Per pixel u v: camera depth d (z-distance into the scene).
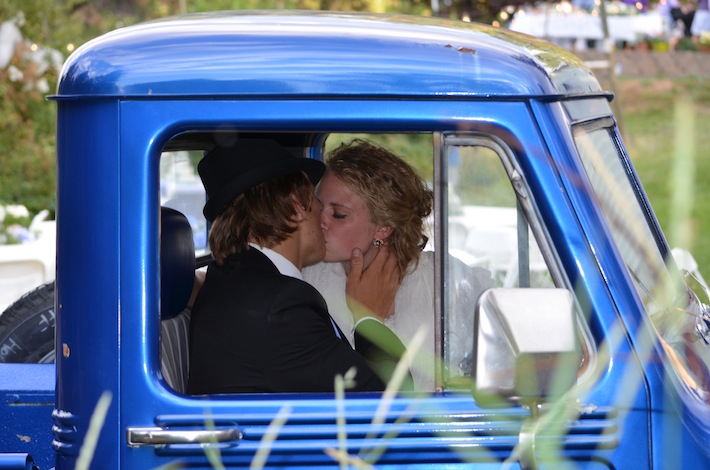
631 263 2.98
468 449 2.72
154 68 2.75
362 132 2.80
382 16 3.18
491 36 2.93
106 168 2.76
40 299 4.62
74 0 12.83
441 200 2.82
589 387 2.69
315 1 15.23
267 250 3.28
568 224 2.72
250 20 2.95
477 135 2.76
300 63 2.75
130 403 2.76
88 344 2.78
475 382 2.41
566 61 2.98
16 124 10.94
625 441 2.69
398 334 3.58
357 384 3.06
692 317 3.26
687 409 2.72
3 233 8.23
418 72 2.74
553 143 2.74
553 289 2.46
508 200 2.89
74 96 2.76
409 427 2.73
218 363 3.11
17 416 3.49
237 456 2.73
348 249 3.60
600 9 13.66
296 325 3.08
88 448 2.51
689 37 17.89
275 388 3.06
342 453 2.58
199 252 4.41
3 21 11.56
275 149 3.31
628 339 2.71
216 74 2.75
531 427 2.49
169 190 4.20
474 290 2.97
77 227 2.79
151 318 2.78
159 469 2.74
